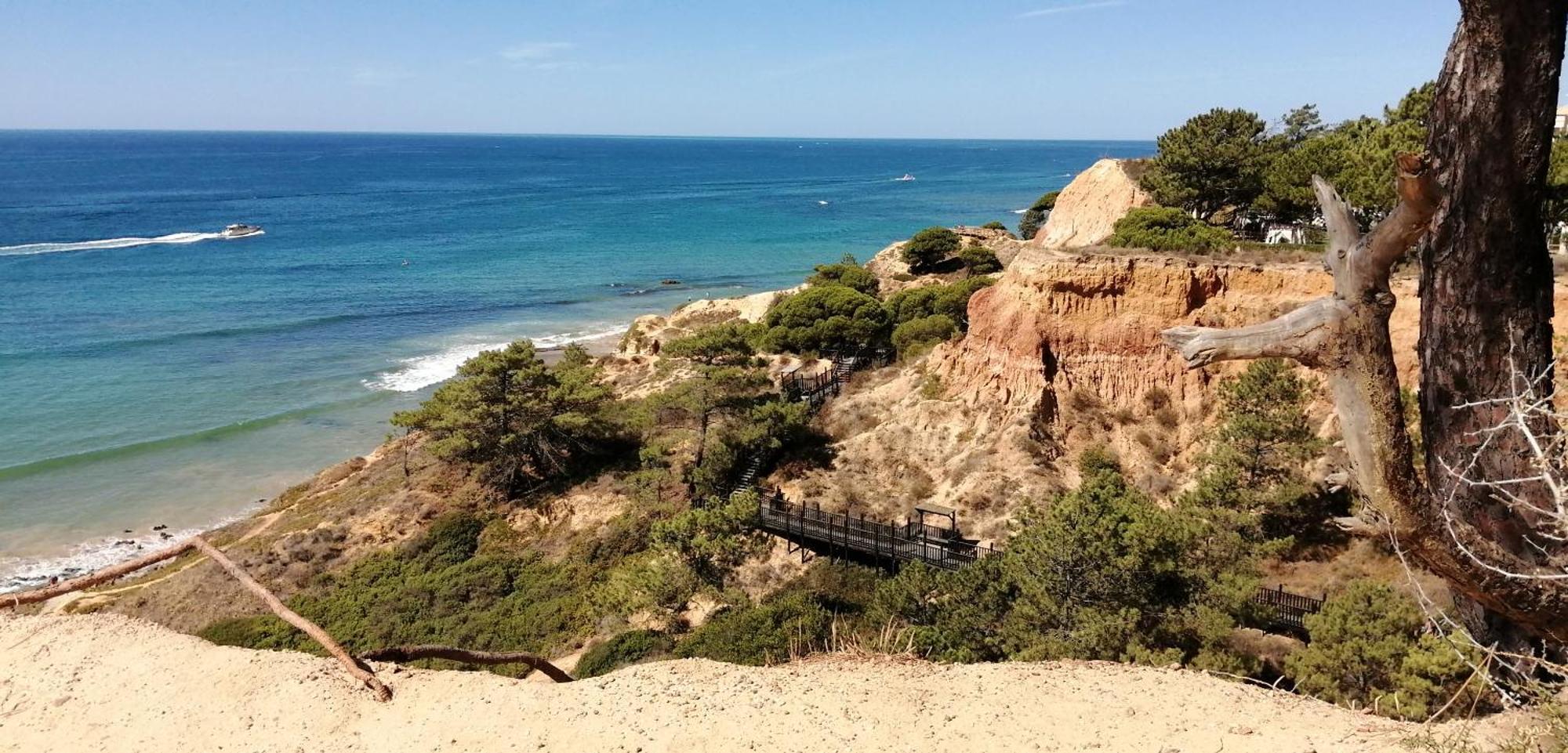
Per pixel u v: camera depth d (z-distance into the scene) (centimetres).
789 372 4850
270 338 6725
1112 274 3180
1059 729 839
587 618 2745
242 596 2995
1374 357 560
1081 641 1683
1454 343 625
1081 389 3195
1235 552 2169
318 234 12419
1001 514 2814
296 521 3666
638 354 6034
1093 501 1923
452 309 8006
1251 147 4594
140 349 6250
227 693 870
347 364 6156
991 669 997
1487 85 584
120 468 4338
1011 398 3238
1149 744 803
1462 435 623
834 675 980
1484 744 654
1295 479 2497
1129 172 5778
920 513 2786
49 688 880
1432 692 1302
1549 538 536
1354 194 3077
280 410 5194
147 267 9306
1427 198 498
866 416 3591
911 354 4400
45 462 4284
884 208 17362
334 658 942
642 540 3183
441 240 12181
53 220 12888
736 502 2712
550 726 845
